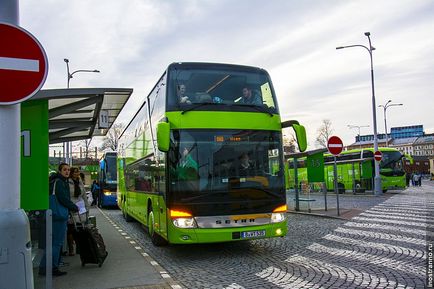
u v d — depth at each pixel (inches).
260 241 451.8
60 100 342.0
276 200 370.6
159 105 409.4
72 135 585.6
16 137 180.9
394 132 6264.8
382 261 334.0
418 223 559.2
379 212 715.4
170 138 360.2
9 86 171.8
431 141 5595.5
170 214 351.9
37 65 176.7
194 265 342.3
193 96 374.0
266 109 385.7
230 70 391.5
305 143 381.1
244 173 364.8
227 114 372.2
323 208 825.5
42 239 233.8
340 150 684.1
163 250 414.3
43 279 291.4
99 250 329.1
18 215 171.9
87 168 2134.6
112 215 869.2
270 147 378.3
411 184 2549.2
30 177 287.4
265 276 297.6
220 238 350.6
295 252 385.4
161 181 385.7
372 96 1266.0
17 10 187.5
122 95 371.6
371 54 1255.5
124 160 749.9
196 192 352.2
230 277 297.6
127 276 298.7
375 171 1250.6
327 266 323.3
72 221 361.1
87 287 269.9
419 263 323.6
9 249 167.0
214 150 362.6
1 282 164.6
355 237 459.8
